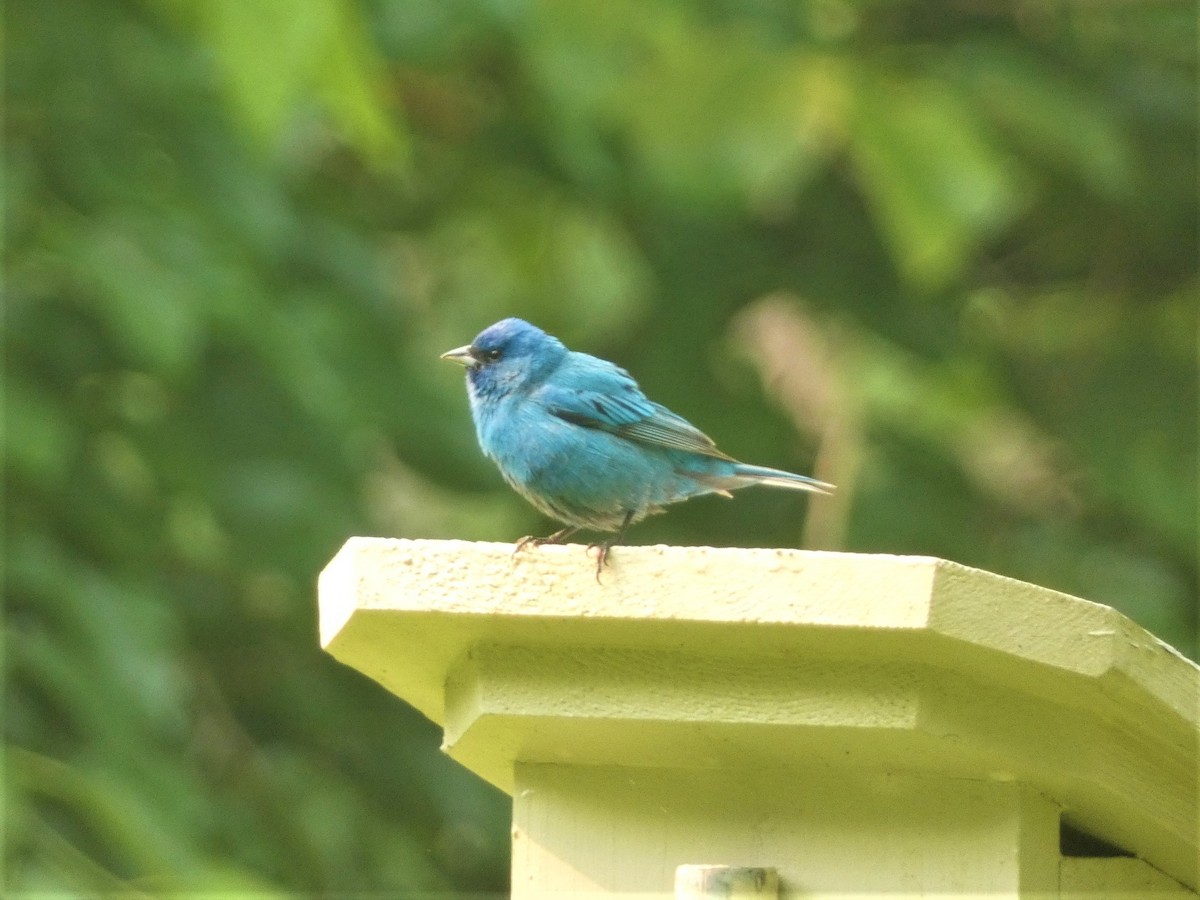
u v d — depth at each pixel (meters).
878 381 16.45
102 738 10.73
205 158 13.20
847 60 13.68
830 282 15.90
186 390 12.76
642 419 10.03
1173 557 16.16
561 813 7.64
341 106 11.43
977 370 16.30
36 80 13.09
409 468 13.83
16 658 10.68
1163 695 6.89
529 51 13.79
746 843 7.43
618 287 16.92
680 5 13.73
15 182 12.20
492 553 7.05
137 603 11.64
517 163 15.98
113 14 13.54
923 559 6.60
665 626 6.88
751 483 10.23
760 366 15.98
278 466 12.75
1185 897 7.88
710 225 15.97
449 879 14.65
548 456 9.99
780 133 13.27
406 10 13.52
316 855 13.07
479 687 7.30
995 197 12.75
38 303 12.45
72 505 12.21
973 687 6.98
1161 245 17.19
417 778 14.10
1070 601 6.73
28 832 9.83
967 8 15.65
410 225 16.36
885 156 12.86
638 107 13.67
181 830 10.59
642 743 7.36
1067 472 16.80
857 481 15.19
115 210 12.55
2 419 11.44
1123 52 16.38
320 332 13.34
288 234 13.62
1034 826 7.25
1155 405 16.14
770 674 7.04
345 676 14.24
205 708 13.70
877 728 6.91
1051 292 17.58
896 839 7.27
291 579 12.86
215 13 11.07
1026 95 14.21
